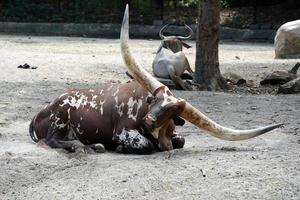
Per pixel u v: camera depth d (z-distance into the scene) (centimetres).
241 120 1445
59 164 1016
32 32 4344
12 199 874
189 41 4025
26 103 1612
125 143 1051
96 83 2016
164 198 846
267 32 4162
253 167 968
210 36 2006
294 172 945
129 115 1054
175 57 2003
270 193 855
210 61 2006
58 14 4581
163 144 1044
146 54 3006
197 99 1755
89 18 4575
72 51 3100
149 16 4512
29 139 1208
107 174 944
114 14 4591
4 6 4628
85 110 1098
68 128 1111
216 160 1007
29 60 2548
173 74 1972
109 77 2175
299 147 1136
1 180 946
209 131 1027
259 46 3747
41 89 1858
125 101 1063
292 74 2138
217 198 841
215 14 1991
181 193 862
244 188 875
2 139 1209
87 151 1077
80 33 4347
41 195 878
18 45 3347
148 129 1010
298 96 1850
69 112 1105
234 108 1614
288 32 2928
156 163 989
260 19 4516
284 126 1365
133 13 4572
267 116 1498
